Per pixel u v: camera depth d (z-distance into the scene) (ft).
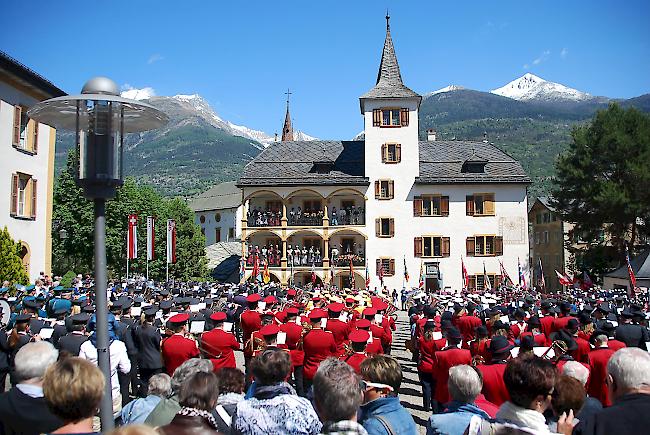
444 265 163.63
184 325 33.78
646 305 84.79
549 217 214.07
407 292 144.87
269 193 165.58
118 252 177.27
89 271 186.70
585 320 38.86
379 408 16.78
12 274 82.33
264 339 34.71
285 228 163.43
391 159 165.99
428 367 40.55
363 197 164.86
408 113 166.91
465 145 178.50
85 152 16.99
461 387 18.20
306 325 42.96
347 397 14.08
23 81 96.99
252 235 169.48
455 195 165.17
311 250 162.81
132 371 43.21
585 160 170.60
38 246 106.22
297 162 173.17
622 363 14.52
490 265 163.12
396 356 70.18
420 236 164.14
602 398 27.43
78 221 174.40
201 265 219.20
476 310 60.70
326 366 14.80
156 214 193.98
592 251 175.42
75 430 13.12
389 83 171.32
